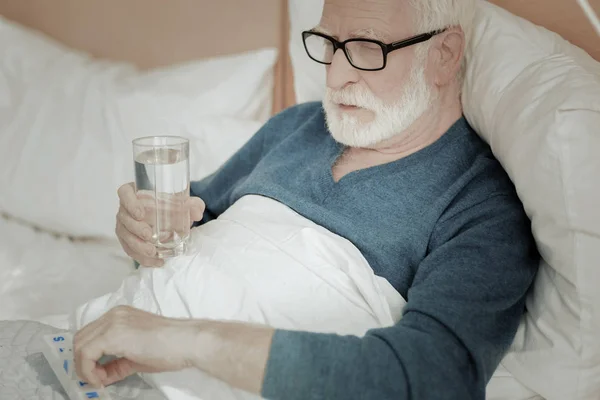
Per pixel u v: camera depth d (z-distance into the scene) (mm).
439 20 1207
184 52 2068
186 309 1142
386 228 1207
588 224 974
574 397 1025
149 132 1807
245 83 1878
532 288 1137
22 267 1614
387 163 1250
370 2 1191
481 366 947
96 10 2094
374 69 1184
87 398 958
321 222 1240
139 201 1159
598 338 1002
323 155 1344
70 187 1746
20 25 2025
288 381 908
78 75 1893
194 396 1018
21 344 1094
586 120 977
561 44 1207
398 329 959
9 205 1768
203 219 1540
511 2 1396
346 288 1120
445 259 1084
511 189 1183
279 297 1109
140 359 959
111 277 1602
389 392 897
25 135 1804
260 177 1374
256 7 1954
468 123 1277
